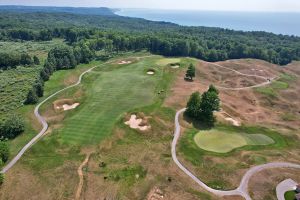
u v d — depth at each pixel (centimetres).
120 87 10638
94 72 12725
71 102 9438
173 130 7862
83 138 7338
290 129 8788
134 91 10250
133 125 7962
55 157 6669
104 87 10662
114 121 8075
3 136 7581
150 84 11012
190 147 7081
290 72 16375
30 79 11819
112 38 17838
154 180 5897
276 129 8544
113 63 14125
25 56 14225
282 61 19162
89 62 14688
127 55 16625
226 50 19538
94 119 8206
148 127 7869
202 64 14675
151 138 7456
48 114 8731
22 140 7406
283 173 6119
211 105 8375
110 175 6041
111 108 8875
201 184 5822
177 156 6706
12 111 9006
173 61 14438
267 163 6488
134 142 7256
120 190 5634
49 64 12331
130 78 11631
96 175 6053
